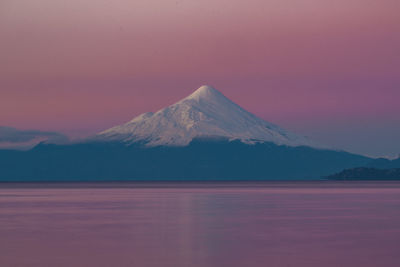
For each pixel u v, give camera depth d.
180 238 62.44
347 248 55.47
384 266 46.78
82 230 70.19
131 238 62.53
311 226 74.69
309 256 51.06
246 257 50.47
